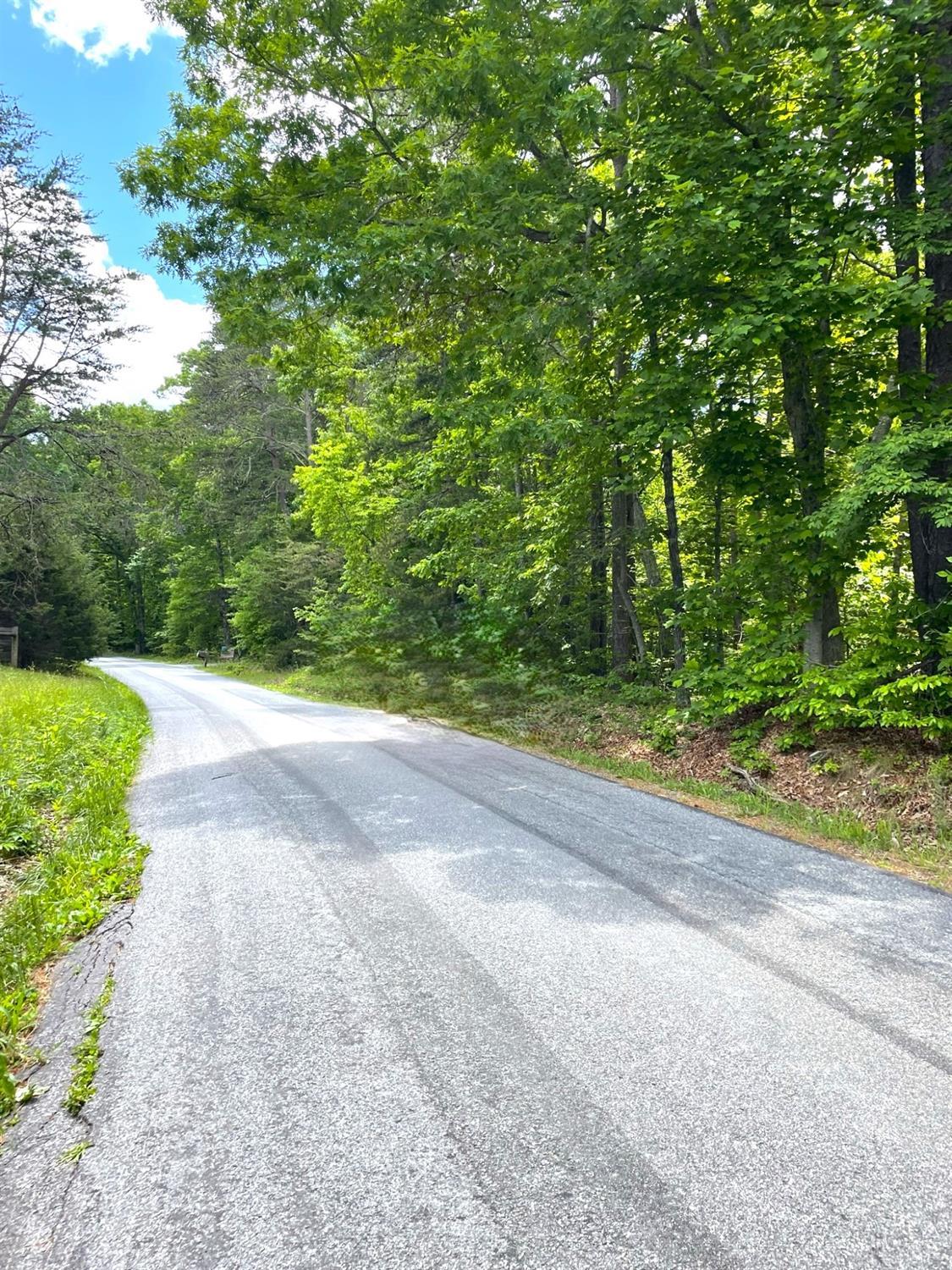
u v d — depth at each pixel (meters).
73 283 19.16
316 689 20.12
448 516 15.12
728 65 7.32
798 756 7.62
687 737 8.94
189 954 3.59
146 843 5.46
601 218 10.62
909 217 6.63
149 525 39.34
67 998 3.21
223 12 9.05
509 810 6.29
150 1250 1.86
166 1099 2.48
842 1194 2.00
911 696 6.88
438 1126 2.30
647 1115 2.34
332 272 8.66
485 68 7.94
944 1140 2.22
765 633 8.48
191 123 9.34
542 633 14.38
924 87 6.62
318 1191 2.04
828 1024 2.88
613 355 10.22
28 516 21.81
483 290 10.04
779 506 8.14
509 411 10.29
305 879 4.62
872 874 4.68
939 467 6.96
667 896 4.27
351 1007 3.06
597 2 7.71
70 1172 2.15
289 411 33.69
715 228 6.90
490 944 3.64
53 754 8.14
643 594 12.43
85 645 29.38
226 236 9.43
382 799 6.71
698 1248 1.83
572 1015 2.96
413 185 9.07
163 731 11.93
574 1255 1.81
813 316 6.93
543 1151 2.18
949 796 6.00
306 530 31.42
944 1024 2.88
